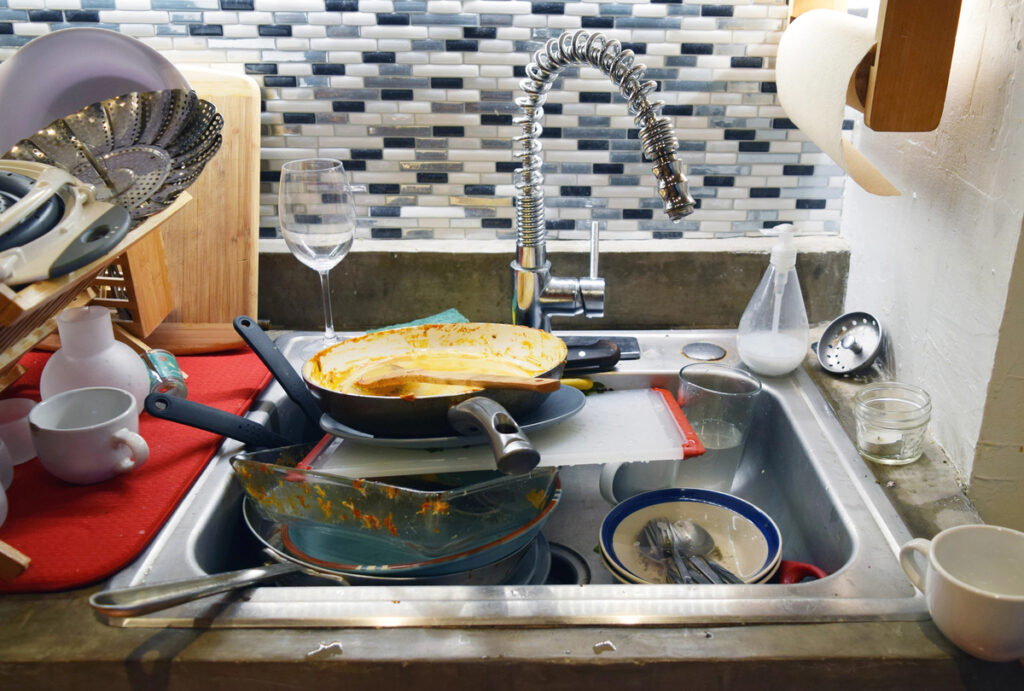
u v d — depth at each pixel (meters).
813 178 1.24
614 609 0.70
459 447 0.92
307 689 0.66
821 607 0.70
